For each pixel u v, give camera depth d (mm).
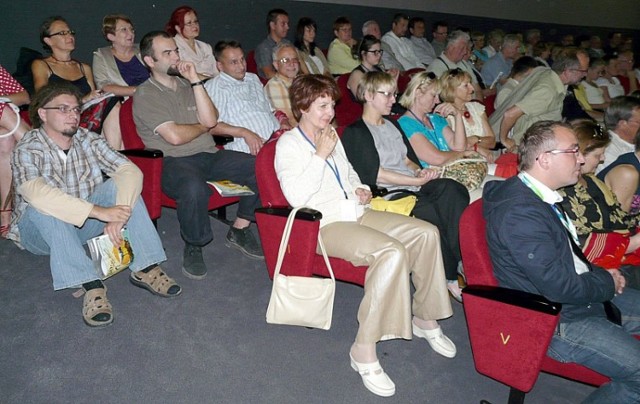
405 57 6656
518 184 1850
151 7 5348
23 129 3025
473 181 2854
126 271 2820
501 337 1759
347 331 2451
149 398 1951
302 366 2191
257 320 2477
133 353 2184
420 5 7918
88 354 2156
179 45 4398
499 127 4152
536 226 1744
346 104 4230
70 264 2289
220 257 3029
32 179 2273
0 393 1922
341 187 2393
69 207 2271
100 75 3949
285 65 3777
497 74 6410
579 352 1754
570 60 3939
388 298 2061
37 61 3621
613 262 2119
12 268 2756
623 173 2463
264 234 2295
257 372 2133
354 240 2150
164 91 2990
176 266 2885
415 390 2113
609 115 2895
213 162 3057
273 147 2387
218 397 1983
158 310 2490
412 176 2893
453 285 2668
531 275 1736
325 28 6840
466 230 1891
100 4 5016
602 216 2303
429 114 3297
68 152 2436
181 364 2143
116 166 2533
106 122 3197
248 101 3461
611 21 11125
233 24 6031
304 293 2123
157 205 2795
